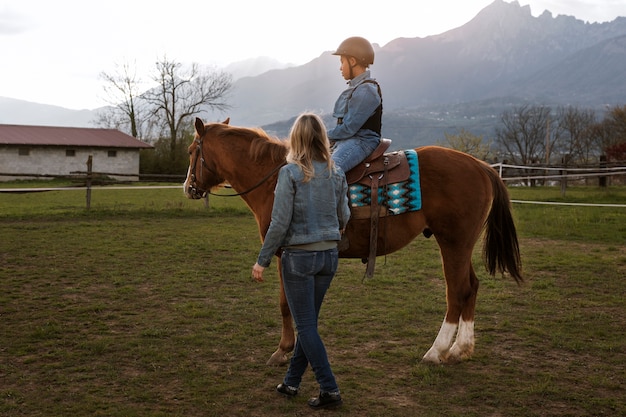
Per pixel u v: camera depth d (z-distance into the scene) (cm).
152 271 811
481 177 470
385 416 361
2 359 455
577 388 406
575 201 1928
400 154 464
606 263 879
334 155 452
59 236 1141
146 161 4572
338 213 370
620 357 470
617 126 4819
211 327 546
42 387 399
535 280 764
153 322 564
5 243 1045
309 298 362
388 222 454
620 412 366
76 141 4256
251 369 442
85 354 468
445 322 461
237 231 1254
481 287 724
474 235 460
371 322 570
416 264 873
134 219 1488
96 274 788
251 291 699
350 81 479
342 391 400
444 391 402
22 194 2461
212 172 494
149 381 413
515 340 517
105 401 377
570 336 523
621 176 3347
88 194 1708
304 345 363
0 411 357
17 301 638
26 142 3991
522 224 1348
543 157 5872
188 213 1631
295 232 354
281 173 353
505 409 372
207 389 399
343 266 851
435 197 454
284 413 365
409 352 476
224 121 518
